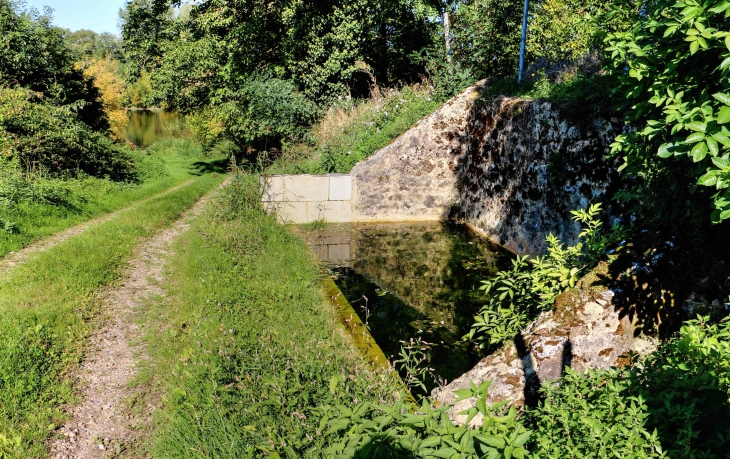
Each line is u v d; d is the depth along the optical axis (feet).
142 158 67.36
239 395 11.95
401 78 67.56
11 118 41.93
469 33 43.39
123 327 17.61
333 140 45.78
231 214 31.27
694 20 9.22
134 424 12.46
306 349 14.03
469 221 36.50
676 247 13.26
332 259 28.63
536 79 33.42
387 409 8.73
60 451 11.37
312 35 58.08
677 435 8.16
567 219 24.43
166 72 70.28
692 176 12.07
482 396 8.53
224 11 62.80
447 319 20.40
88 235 27.99
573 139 23.91
